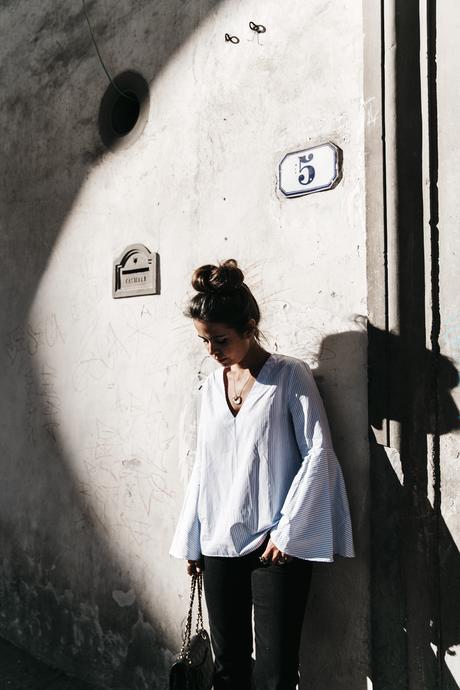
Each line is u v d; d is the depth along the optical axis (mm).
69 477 2705
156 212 2400
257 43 2088
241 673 1777
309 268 1906
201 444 1825
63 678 2629
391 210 1682
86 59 2717
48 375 2824
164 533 2326
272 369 1722
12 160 3045
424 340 1646
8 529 2988
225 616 1757
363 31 1765
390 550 1690
